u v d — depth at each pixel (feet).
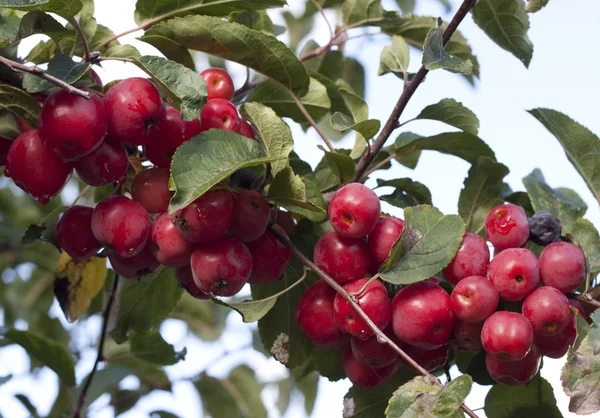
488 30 3.65
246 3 3.50
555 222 3.42
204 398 4.23
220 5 3.50
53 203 4.40
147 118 3.25
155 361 3.99
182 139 3.31
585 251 3.46
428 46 3.30
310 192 3.37
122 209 3.31
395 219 3.36
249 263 3.32
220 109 3.35
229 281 3.30
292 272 3.54
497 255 3.33
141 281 3.70
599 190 3.56
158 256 3.33
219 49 3.49
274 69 3.52
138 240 3.32
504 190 3.67
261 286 3.55
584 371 3.21
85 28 3.45
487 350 3.27
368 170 3.57
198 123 3.32
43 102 3.28
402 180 3.57
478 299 3.27
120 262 3.39
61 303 3.71
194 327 4.38
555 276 3.31
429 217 3.33
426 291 3.30
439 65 3.29
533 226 3.42
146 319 3.72
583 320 3.31
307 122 3.74
